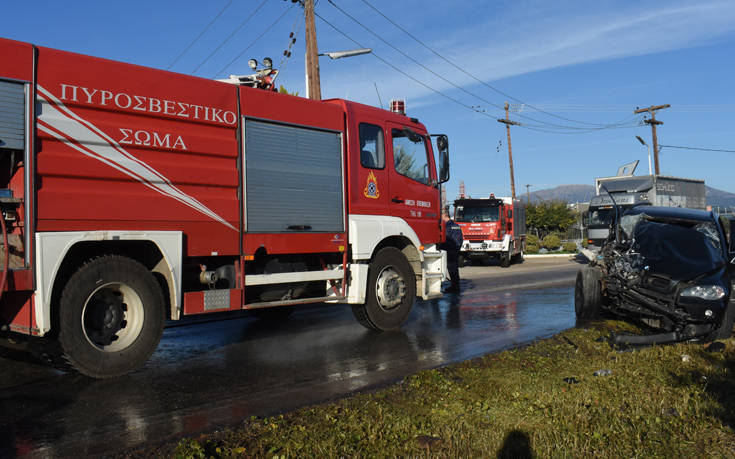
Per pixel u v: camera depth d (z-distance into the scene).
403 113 9.77
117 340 5.81
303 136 7.69
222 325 9.12
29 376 5.79
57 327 5.34
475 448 3.91
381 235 8.66
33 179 5.19
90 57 5.66
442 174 9.71
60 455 3.86
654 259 8.43
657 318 7.97
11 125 5.06
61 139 5.39
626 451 3.89
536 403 4.86
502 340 8.00
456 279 13.72
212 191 6.61
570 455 3.81
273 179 7.27
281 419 4.46
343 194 8.19
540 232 50.19
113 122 5.78
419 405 4.86
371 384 5.66
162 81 6.18
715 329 7.50
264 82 7.90
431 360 6.76
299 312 10.61
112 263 5.66
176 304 6.14
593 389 5.32
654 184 26.73
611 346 7.36
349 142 8.32
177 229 6.26
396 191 9.09
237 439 4.06
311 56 18.31
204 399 5.15
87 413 4.73
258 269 7.32
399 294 8.81
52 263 5.24
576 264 25.41
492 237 23.66
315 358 6.84
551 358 6.62
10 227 5.17
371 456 3.76
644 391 5.26
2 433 4.26
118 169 5.78
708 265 8.02
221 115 6.71
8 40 5.11
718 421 4.49
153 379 5.80
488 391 5.25
